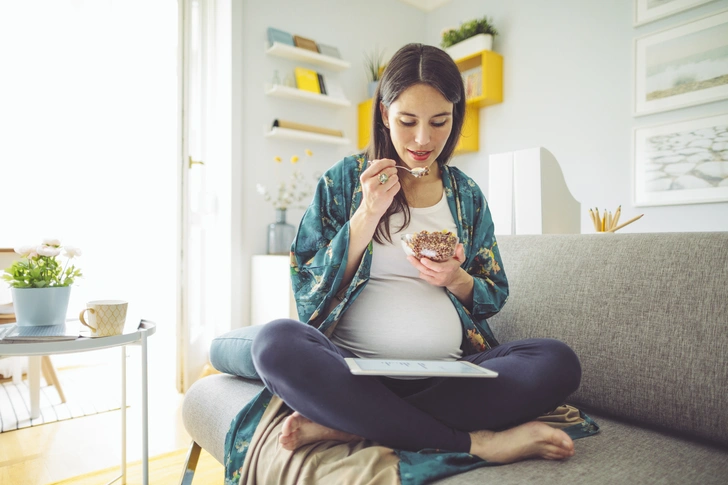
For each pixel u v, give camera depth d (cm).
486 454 77
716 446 88
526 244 131
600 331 105
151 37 306
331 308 101
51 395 238
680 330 94
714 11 246
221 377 127
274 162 303
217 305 287
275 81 301
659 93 265
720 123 244
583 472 74
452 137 117
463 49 345
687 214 255
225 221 283
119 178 303
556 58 310
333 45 336
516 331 120
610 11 285
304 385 75
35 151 275
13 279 125
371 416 76
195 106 257
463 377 81
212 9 284
